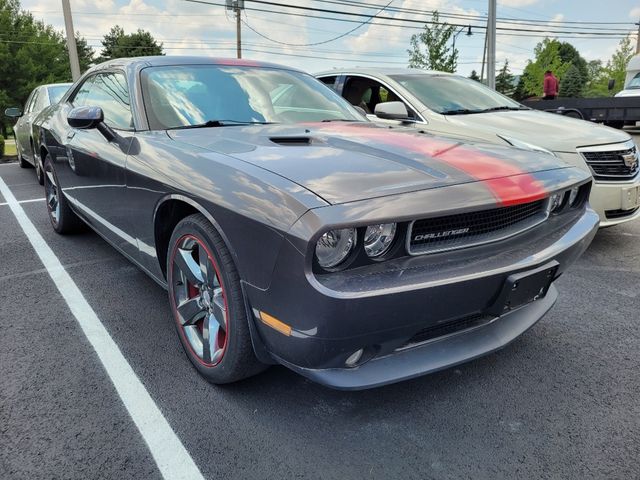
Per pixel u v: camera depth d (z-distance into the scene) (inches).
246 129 99.5
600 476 66.7
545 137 156.2
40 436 72.4
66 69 1636.3
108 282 130.9
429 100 189.9
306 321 61.3
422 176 71.3
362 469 67.6
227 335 76.9
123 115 110.3
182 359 93.7
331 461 68.9
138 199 95.2
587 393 85.4
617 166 152.2
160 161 87.7
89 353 95.5
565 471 67.6
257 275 65.9
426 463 68.9
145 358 93.8
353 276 62.1
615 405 82.0
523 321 86.6
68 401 80.6
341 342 62.5
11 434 72.7
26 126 267.4
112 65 128.4
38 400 80.7
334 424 76.6
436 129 176.6
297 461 68.8
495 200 71.3
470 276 66.6
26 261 147.5
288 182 66.1
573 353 98.5
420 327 67.4
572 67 2322.8
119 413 77.9
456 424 77.1
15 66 1487.5
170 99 107.4
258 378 87.7
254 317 70.2
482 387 87.0
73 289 126.3
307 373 68.0
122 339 101.0
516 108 200.4
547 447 72.2
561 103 490.9
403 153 80.9
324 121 116.6
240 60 130.0
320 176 67.9
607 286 132.6
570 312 117.0
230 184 70.8
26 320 109.0
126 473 66.0
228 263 73.2
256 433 74.2
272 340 67.8
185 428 74.9
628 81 686.5
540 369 92.8
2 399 80.7
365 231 62.2
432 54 952.3
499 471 67.6
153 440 72.2
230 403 80.9
